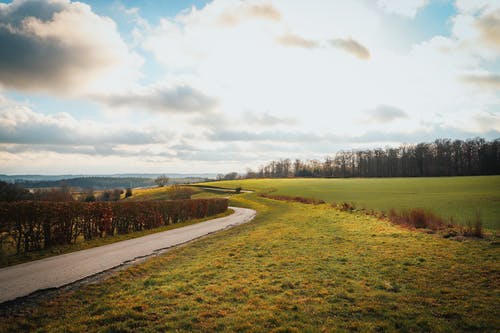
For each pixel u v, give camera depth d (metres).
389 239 12.91
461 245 10.98
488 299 6.18
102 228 16.70
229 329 5.16
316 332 4.98
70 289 7.54
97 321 5.57
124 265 9.93
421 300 6.26
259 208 43.12
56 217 13.70
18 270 9.37
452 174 98.38
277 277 7.97
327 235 14.52
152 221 21.98
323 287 7.14
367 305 6.06
